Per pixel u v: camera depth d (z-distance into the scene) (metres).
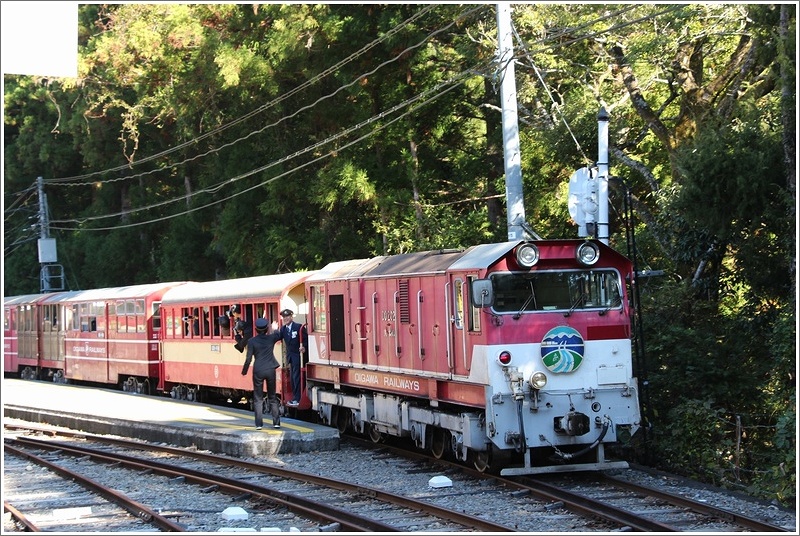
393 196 41.91
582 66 35.53
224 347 32.59
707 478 20.95
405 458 22.70
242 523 16.14
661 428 22.64
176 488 19.89
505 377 18.81
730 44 33.72
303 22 40.94
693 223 25.17
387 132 42.81
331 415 27.38
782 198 23.22
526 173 40.62
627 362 19.55
